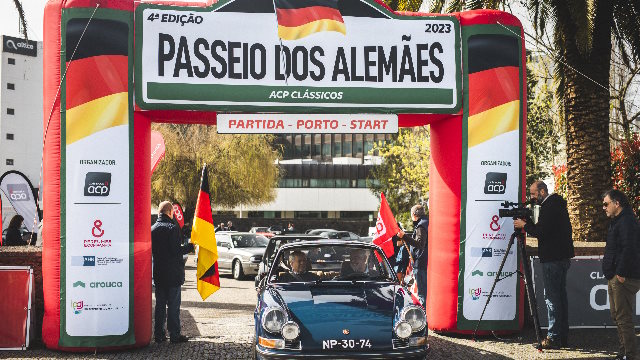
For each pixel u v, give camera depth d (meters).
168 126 32.22
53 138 7.81
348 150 71.31
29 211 15.45
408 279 11.34
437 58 8.56
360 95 8.35
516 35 8.79
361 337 5.55
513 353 7.59
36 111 80.75
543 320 9.15
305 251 7.05
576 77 11.21
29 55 80.25
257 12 8.30
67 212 7.78
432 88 8.52
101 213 7.83
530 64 19.45
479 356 7.41
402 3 12.52
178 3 8.18
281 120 8.28
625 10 12.21
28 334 7.82
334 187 69.00
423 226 9.78
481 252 8.65
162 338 8.44
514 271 8.67
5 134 78.00
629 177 11.82
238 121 8.20
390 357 5.51
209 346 8.05
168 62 8.04
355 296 6.25
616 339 8.49
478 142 8.64
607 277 7.10
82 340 7.71
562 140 22.70
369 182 53.34
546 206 7.96
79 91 7.79
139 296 8.00
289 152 75.00
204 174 8.50
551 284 7.97
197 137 32.31
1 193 15.16
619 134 18.31
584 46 10.20
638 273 6.87
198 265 8.41
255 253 18.41
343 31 8.40
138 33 8.00
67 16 7.83
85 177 7.80
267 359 5.55
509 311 8.66
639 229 6.95
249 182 33.28
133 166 7.99
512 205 8.11
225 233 20.14
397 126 8.41
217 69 8.13
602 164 11.05
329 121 8.34
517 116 8.73
